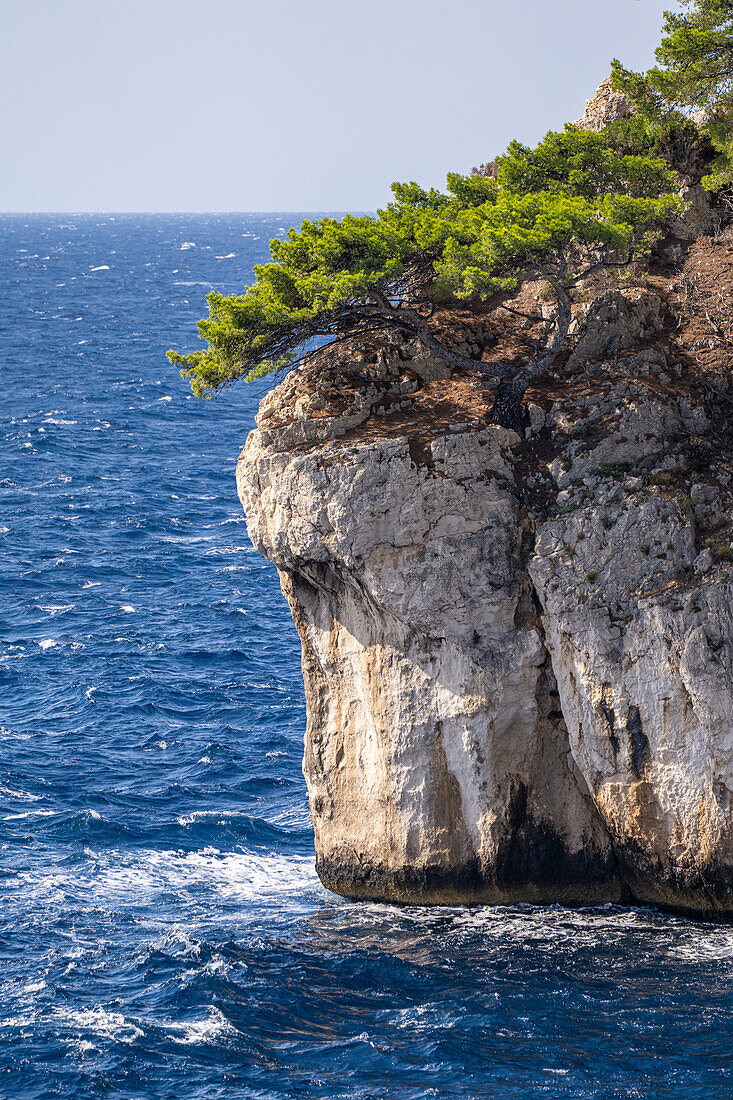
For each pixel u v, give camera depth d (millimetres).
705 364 69375
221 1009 54844
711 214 83750
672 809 58562
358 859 66375
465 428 63969
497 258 64000
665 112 84438
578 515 61188
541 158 73625
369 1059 50531
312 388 68250
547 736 62375
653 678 58219
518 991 54562
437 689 62625
